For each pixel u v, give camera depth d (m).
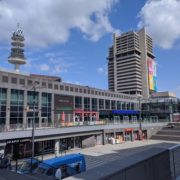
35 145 37.12
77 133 44.16
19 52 79.44
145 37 133.38
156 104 84.56
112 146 47.66
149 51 137.12
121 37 136.38
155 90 135.25
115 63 137.50
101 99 65.81
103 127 50.62
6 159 18.97
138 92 127.69
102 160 32.50
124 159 6.57
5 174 8.87
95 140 49.09
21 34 80.62
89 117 59.91
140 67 132.00
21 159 32.56
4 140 32.22
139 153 7.48
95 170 5.45
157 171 7.26
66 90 53.75
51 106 49.31
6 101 40.62
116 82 135.12
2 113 39.81
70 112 54.12
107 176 5.09
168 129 65.88
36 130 36.38
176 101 83.38
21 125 37.62
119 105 74.00
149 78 131.50
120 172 5.47
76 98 56.62
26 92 44.12
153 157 7.15
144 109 85.56
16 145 34.72
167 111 80.50
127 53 133.12
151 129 63.81
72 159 17.44
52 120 49.00
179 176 8.67
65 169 16.41
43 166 15.12
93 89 62.84
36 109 45.72
